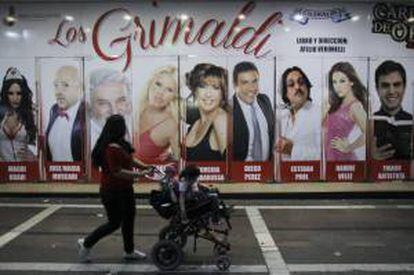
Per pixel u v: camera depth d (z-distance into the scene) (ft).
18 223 32.65
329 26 39.88
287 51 39.86
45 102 40.34
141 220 33.30
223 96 39.91
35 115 40.42
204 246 27.68
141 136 40.16
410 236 29.55
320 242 28.37
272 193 39.81
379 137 40.45
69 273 23.62
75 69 40.09
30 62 40.24
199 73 39.83
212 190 24.52
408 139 40.55
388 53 40.19
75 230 30.96
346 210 36.27
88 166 40.45
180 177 24.45
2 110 40.57
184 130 40.06
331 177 40.42
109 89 40.09
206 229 24.31
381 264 24.66
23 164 40.70
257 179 40.19
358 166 40.45
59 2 39.81
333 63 40.06
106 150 24.13
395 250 26.86
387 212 35.65
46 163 40.57
